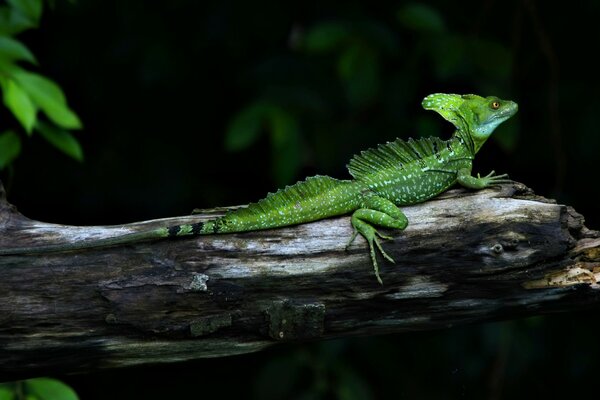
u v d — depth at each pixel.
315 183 5.40
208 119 9.55
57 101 6.38
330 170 8.85
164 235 5.14
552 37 9.66
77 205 9.41
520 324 8.98
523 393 9.66
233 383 9.68
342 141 8.88
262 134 9.54
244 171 9.62
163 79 9.15
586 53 9.58
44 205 9.47
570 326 9.61
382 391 9.28
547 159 9.52
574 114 9.49
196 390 9.65
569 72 9.62
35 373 5.19
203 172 9.55
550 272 5.24
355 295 5.25
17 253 5.04
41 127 6.79
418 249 5.26
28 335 5.02
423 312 5.36
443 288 5.28
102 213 9.41
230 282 5.14
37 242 5.20
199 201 9.45
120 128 9.45
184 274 5.11
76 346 5.08
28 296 5.00
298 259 5.22
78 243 5.07
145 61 9.08
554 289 5.27
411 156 5.66
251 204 5.27
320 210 5.34
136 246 5.17
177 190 9.41
